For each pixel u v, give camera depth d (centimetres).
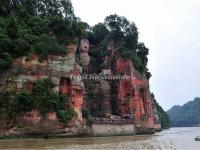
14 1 10531
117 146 5538
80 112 9025
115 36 13650
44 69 8238
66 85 8775
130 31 13875
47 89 8100
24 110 7625
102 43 13600
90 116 9731
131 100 12394
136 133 11819
